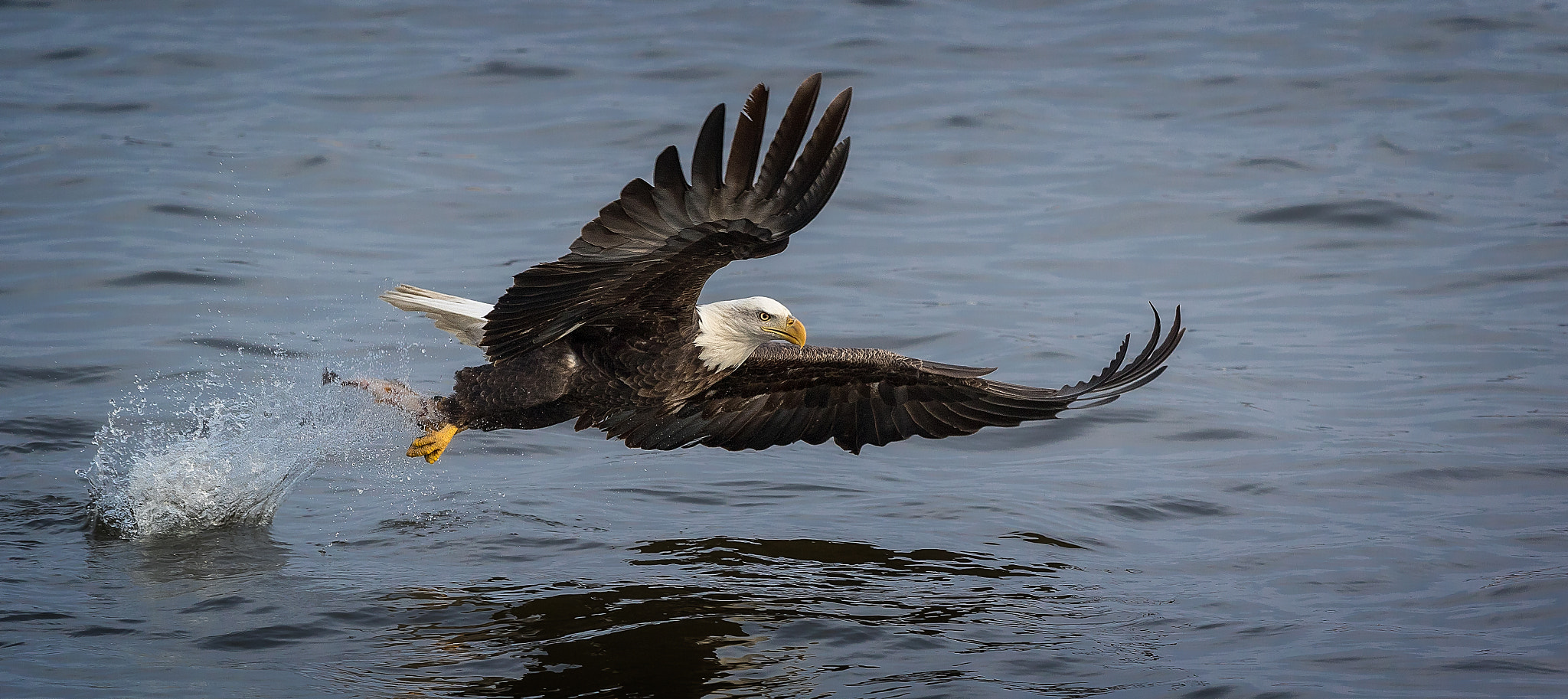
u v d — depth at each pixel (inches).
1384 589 374.6
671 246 303.7
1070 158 856.9
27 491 434.0
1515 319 617.9
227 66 986.7
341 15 1103.0
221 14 1099.9
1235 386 555.5
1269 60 1029.2
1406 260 700.7
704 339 372.2
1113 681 319.3
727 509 443.2
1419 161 844.6
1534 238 716.7
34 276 643.5
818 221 762.8
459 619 350.9
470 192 782.5
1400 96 958.4
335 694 308.2
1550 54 1021.8
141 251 677.9
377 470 471.2
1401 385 548.4
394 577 379.6
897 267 698.8
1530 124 898.7
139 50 1005.2
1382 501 441.7
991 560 399.5
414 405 381.7
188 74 966.4
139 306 614.9
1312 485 456.4
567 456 494.6
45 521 413.4
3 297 621.0
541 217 746.2
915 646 338.0
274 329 599.8
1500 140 874.1
